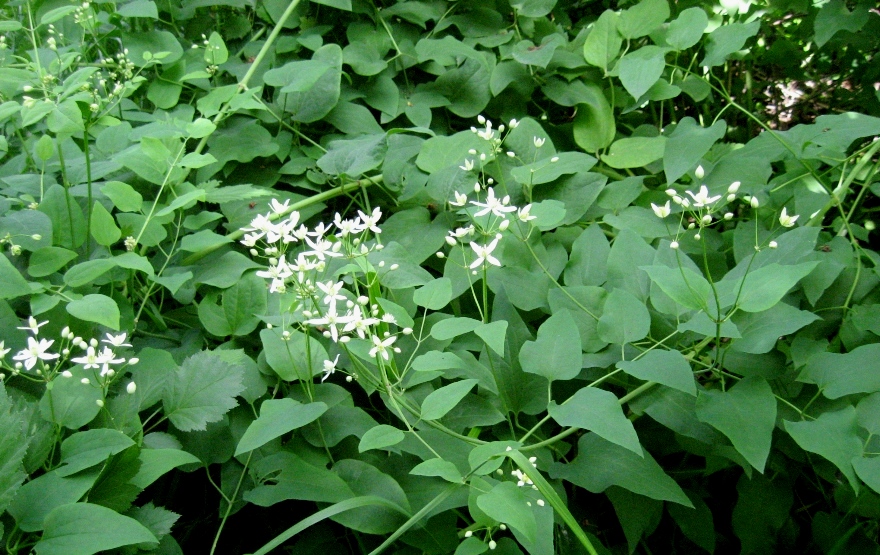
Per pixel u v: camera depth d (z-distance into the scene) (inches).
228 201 34.1
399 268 31.6
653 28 40.2
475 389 30.5
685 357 28.3
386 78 41.3
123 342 28.7
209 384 27.5
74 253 29.7
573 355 28.2
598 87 41.8
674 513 31.3
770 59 49.9
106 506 25.0
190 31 45.4
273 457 27.7
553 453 30.6
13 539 24.0
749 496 31.5
